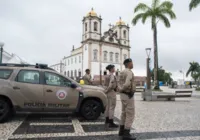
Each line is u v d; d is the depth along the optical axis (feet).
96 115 22.20
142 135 16.28
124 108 15.65
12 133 16.16
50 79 21.49
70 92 21.52
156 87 74.43
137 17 79.15
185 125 20.02
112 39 186.80
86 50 176.24
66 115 24.76
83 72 181.06
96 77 160.35
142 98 50.80
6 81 20.08
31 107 20.52
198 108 32.78
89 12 177.58
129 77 14.82
